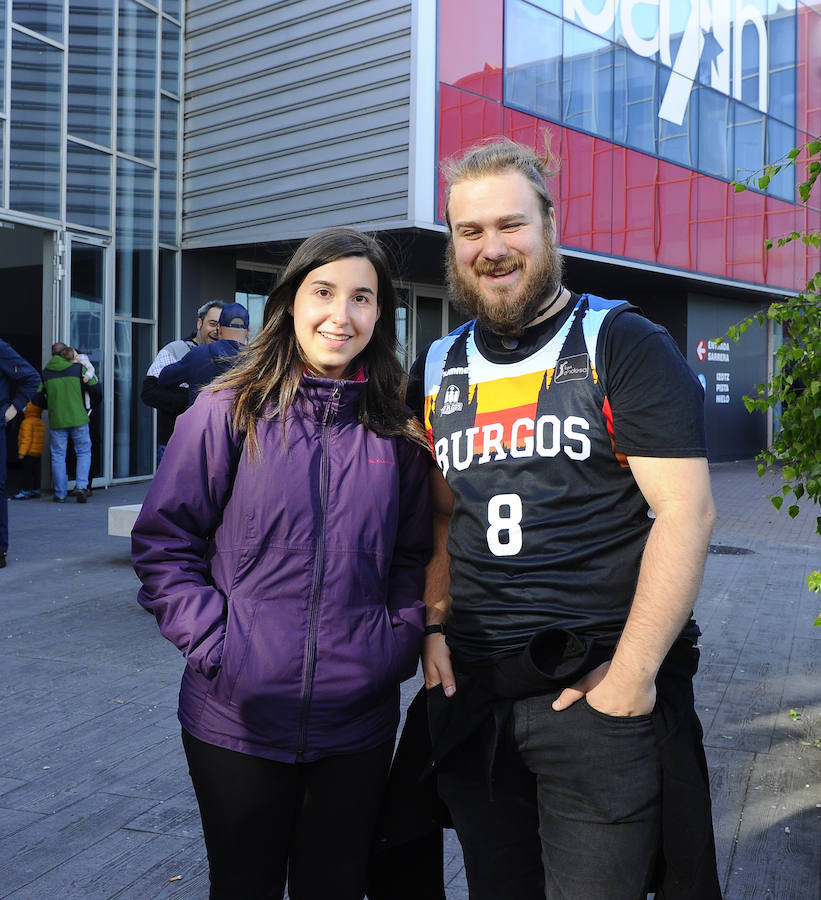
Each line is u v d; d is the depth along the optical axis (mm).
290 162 12414
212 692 1892
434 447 1974
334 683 1876
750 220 17391
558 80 13297
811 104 18906
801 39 18500
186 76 13406
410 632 1975
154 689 4527
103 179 12305
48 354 11727
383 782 2002
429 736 2051
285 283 1959
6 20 10953
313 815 1962
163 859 2953
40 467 11969
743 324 3822
